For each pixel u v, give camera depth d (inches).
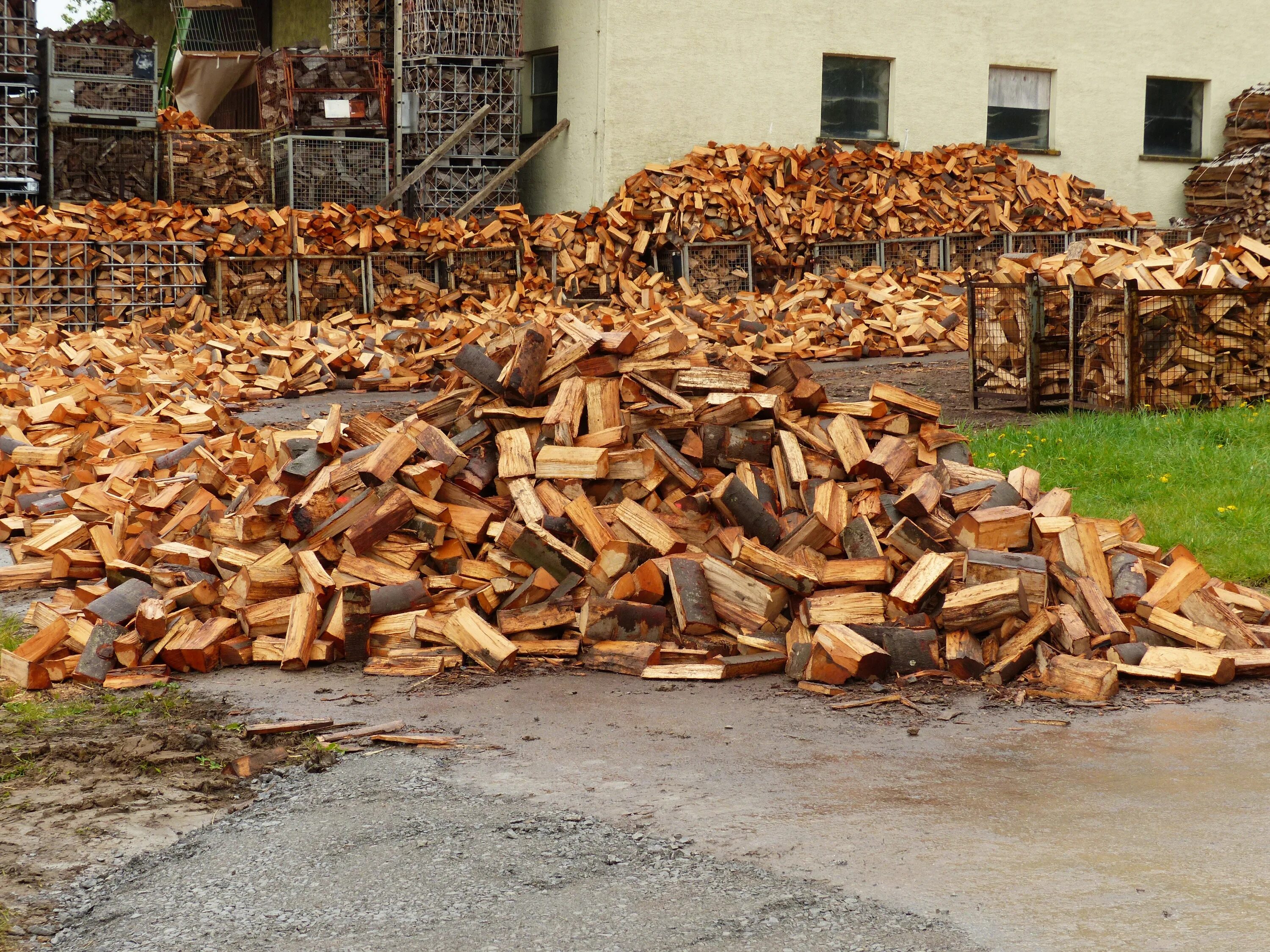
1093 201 995.3
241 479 345.7
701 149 923.4
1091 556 251.9
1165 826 160.7
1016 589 231.8
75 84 858.1
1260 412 436.8
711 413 282.0
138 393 558.6
